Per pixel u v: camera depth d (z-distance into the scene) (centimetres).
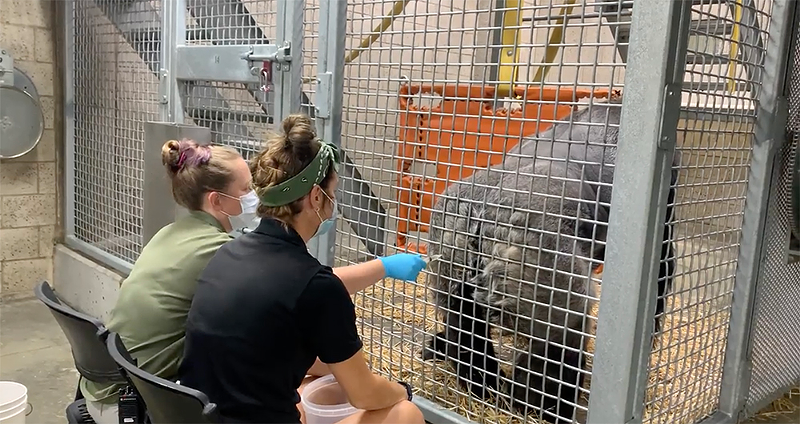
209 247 202
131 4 377
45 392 308
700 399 246
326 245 274
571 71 514
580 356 201
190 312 174
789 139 246
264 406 164
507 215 216
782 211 252
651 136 171
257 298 162
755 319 251
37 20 441
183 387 146
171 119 341
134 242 397
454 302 247
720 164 221
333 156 178
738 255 244
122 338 196
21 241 455
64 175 462
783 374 284
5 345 363
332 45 259
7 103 420
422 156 296
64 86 448
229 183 211
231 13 314
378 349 289
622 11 210
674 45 169
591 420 192
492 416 240
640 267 177
